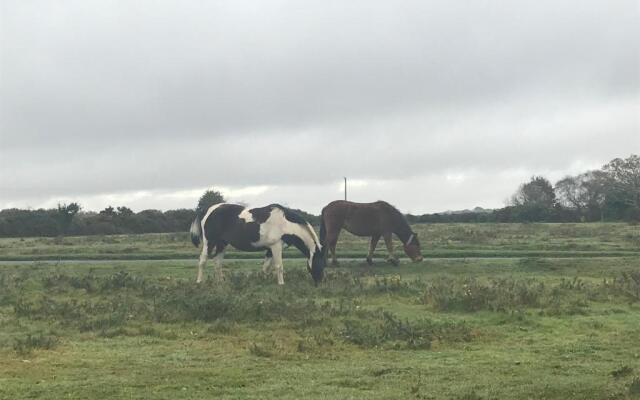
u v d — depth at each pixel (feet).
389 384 28.30
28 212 194.08
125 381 28.37
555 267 75.46
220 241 61.62
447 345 36.81
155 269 75.46
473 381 28.71
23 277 64.03
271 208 61.16
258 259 87.45
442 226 182.80
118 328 40.11
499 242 115.96
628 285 56.75
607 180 278.46
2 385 27.61
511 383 28.35
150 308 46.19
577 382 28.25
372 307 49.34
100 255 96.07
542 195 302.45
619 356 33.68
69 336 38.63
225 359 32.96
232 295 49.34
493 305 47.75
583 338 38.29
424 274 71.56
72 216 192.44
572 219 231.09
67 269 76.07
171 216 214.48
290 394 26.55
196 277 67.77
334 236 77.46
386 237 78.07
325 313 44.73
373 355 34.27
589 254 93.71
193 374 29.68
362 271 72.74
